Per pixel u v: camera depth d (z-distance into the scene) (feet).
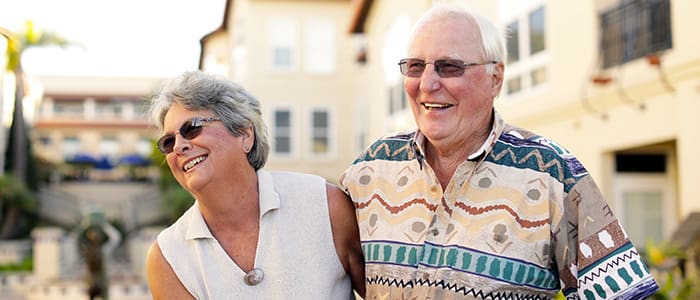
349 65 80.43
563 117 34.94
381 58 59.93
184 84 8.37
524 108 38.40
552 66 35.63
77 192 116.47
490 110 8.41
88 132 144.36
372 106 64.75
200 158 8.32
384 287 8.43
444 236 8.20
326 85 80.23
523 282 7.88
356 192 8.98
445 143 8.27
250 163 8.78
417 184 8.48
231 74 90.58
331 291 8.74
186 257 8.70
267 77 79.41
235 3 85.81
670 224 34.14
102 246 44.45
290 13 79.97
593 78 30.68
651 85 28.60
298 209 8.81
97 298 44.62
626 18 30.48
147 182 119.44
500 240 7.93
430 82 8.18
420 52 8.32
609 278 7.72
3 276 62.03
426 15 8.57
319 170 79.56
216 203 8.52
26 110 104.32
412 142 8.69
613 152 32.71
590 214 7.86
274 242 8.61
